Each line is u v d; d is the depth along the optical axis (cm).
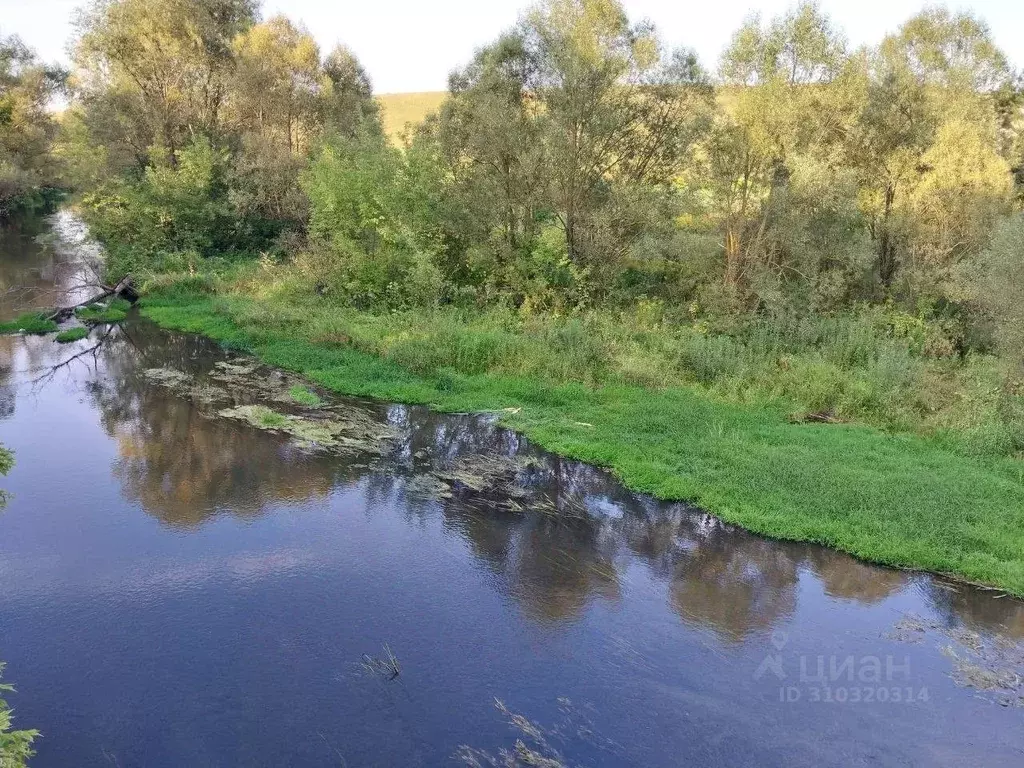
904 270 1788
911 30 2030
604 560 905
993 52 2036
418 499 1053
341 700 663
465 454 1204
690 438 1198
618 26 1783
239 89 2839
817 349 1611
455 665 712
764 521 954
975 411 1232
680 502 1034
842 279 1739
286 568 872
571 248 1881
